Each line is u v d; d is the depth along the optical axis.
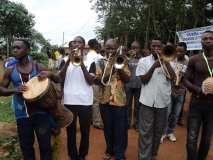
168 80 5.75
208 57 5.36
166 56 5.66
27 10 14.49
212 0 28.86
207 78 5.20
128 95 8.24
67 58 5.93
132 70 8.11
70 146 5.87
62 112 5.14
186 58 8.14
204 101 5.31
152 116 5.83
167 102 5.82
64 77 5.65
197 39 10.47
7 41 15.07
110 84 5.99
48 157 4.86
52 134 5.25
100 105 6.16
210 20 30.66
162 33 32.94
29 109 4.74
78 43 5.57
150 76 5.67
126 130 6.22
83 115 5.70
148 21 32.06
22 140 4.85
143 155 5.92
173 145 7.46
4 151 6.26
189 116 5.48
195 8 28.97
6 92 4.69
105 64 6.08
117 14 34.00
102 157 6.66
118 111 6.02
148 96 5.75
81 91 5.64
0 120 8.69
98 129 8.63
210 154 6.94
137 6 33.56
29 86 4.70
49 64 21.47
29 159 4.90
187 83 5.41
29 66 4.85
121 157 6.12
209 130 5.40
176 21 31.03
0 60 16.30
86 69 5.61
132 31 34.84
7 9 12.38
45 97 4.67
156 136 5.97
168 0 31.14
